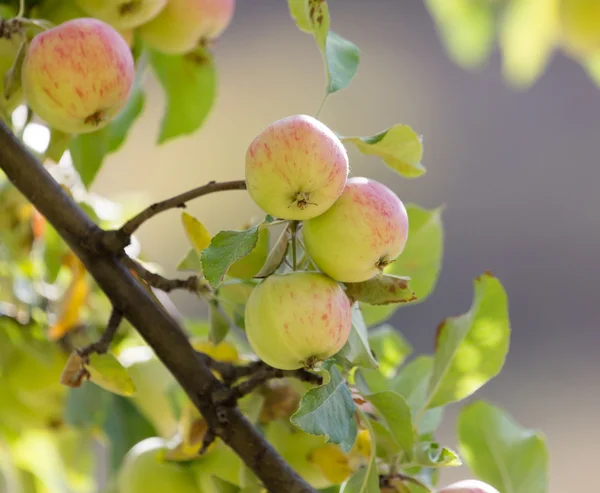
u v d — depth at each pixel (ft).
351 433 8.50
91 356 8.73
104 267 8.73
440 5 11.58
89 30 8.70
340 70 8.77
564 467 16.55
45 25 8.76
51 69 8.66
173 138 9.39
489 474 9.01
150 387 9.35
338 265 8.51
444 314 17.88
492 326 8.91
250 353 9.29
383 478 8.74
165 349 8.70
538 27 11.12
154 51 9.32
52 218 8.74
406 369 9.11
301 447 8.87
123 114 9.29
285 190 8.41
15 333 9.43
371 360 8.63
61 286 9.58
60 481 9.73
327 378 8.51
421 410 8.91
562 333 18.19
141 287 8.74
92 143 9.13
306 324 8.46
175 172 17.99
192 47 9.15
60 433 9.57
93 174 9.13
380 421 8.73
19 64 8.74
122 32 9.01
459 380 8.91
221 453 8.98
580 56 11.11
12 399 9.45
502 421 9.04
